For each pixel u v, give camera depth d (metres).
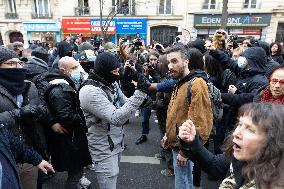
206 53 3.93
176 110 2.36
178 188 2.48
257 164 1.06
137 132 5.49
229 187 1.33
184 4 18.56
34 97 2.56
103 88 2.36
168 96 3.24
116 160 2.49
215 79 3.82
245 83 3.17
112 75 2.34
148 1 18.91
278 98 2.27
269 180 1.02
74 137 2.70
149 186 3.54
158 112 3.65
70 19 19.45
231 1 17.91
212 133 2.79
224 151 1.40
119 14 19.14
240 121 1.15
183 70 2.36
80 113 2.64
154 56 4.58
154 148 4.72
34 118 2.29
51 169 2.15
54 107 2.60
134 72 2.38
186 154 1.53
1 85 2.29
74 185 2.84
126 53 4.82
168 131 2.44
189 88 2.22
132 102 2.24
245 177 1.18
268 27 17.97
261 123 1.06
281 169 1.01
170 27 19.31
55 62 4.13
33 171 2.51
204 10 18.34
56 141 2.72
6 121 2.13
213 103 2.68
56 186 3.50
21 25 19.84
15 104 2.34
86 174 3.84
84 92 2.26
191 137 1.48
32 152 2.08
